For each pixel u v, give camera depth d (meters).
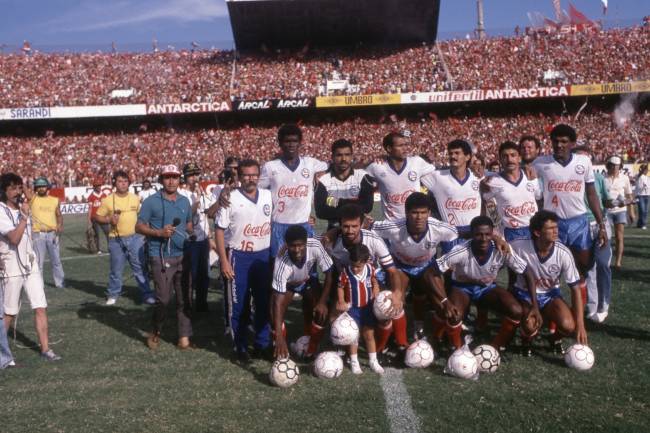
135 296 10.61
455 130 39.94
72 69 44.25
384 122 42.00
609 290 7.40
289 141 7.33
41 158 39.03
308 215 7.61
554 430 4.43
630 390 5.18
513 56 43.22
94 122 42.91
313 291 6.62
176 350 7.05
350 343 5.86
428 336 7.16
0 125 42.41
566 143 7.36
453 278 6.62
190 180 9.09
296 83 42.72
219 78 43.69
